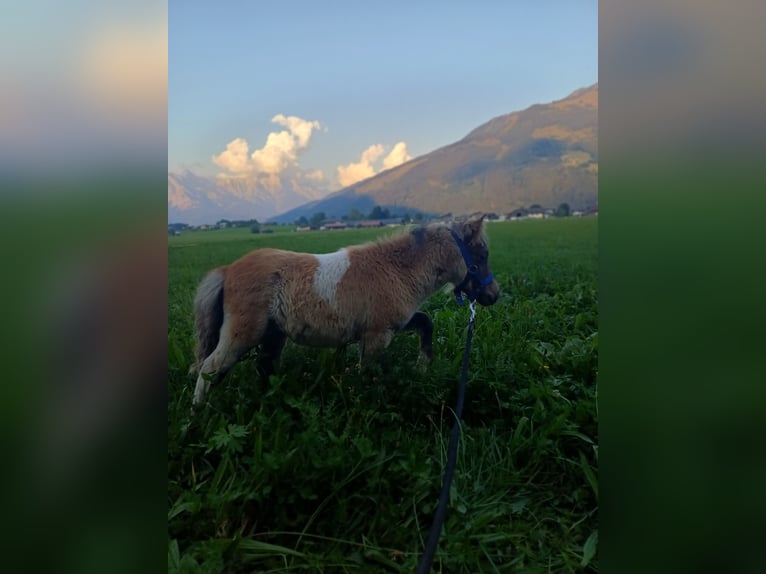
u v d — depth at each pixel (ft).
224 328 10.51
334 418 9.22
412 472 7.95
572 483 8.33
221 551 6.77
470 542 7.05
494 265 30.53
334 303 10.58
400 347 12.47
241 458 8.60
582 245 49.57
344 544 7.26
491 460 8.71
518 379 10.80
